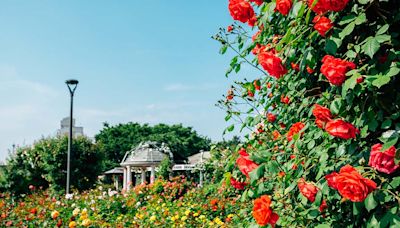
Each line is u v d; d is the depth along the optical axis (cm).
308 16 200
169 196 1131
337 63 188
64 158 2131
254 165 222
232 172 277
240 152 233
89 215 880
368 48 181
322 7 194
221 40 335
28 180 1745
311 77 251
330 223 214
